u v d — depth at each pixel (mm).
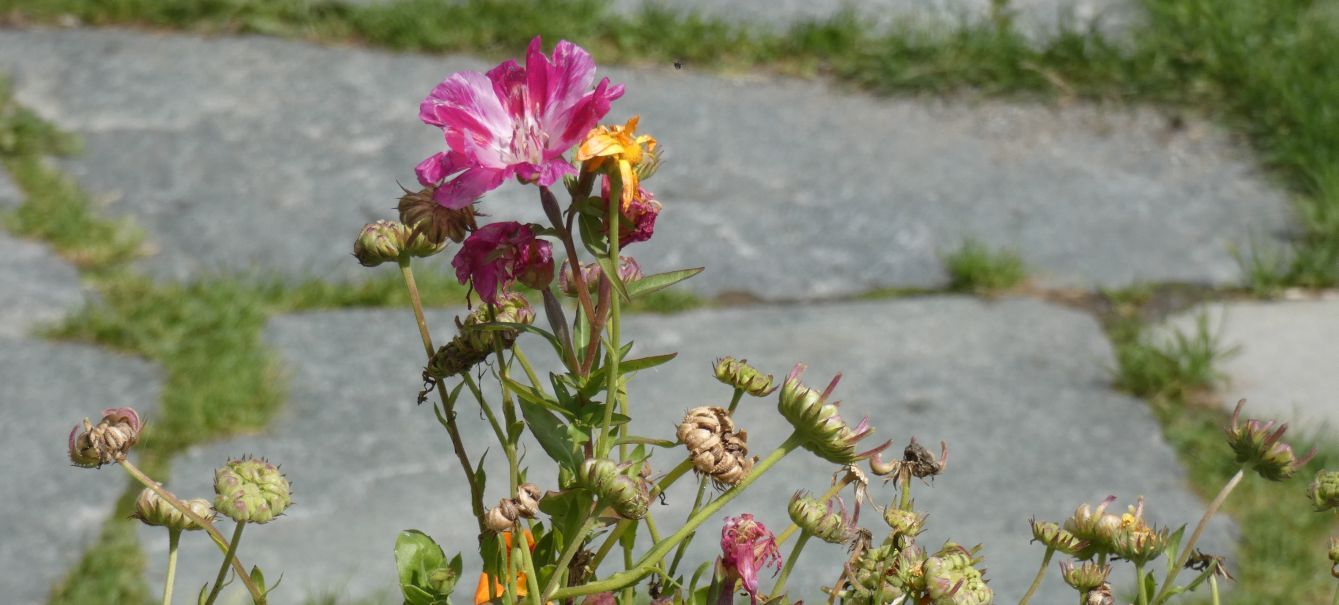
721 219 4660
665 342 4039
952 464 3596
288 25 5734
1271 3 5723
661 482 1183
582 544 1250
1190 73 5531
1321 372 3977
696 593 1207
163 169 4762
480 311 1236
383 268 4301
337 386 3793
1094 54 5605
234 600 3047
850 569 1222
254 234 4449
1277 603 3115
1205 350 3963
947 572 1147
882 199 4812
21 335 3895
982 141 5227
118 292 4102
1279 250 4570
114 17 5734
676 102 5355
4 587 3059
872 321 4195
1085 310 4297
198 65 5430
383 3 5836
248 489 1127
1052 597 3137
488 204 4590
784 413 1196
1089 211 4797
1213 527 3369
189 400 3660
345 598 3074
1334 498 1392
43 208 4461
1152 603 1312
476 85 1139
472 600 3064
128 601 3047
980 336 4129
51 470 3420
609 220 1162
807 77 5621
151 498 1185
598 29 5746
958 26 5863
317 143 4992
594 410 1200
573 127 1136
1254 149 5152
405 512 3354
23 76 5270
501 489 3420
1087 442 3701
